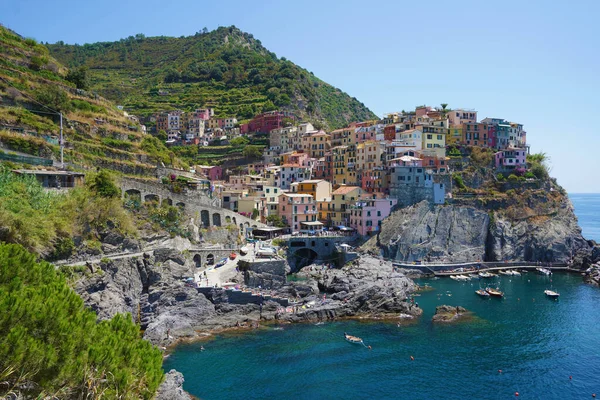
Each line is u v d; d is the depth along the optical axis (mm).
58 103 110938
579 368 68812
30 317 25156
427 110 198000
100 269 70812
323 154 197875
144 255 82875
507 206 149875
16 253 30938
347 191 148875
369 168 163000
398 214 139000
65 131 106562
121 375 26984
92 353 26484
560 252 144000
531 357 72438
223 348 72562
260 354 70625
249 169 191625
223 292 85875
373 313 90000
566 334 82312
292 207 143750
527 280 125500
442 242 139375
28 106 104812
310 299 93188
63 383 25531
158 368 30672
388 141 169250
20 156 83688
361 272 109812
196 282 88750
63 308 27797
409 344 76500
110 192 84000
